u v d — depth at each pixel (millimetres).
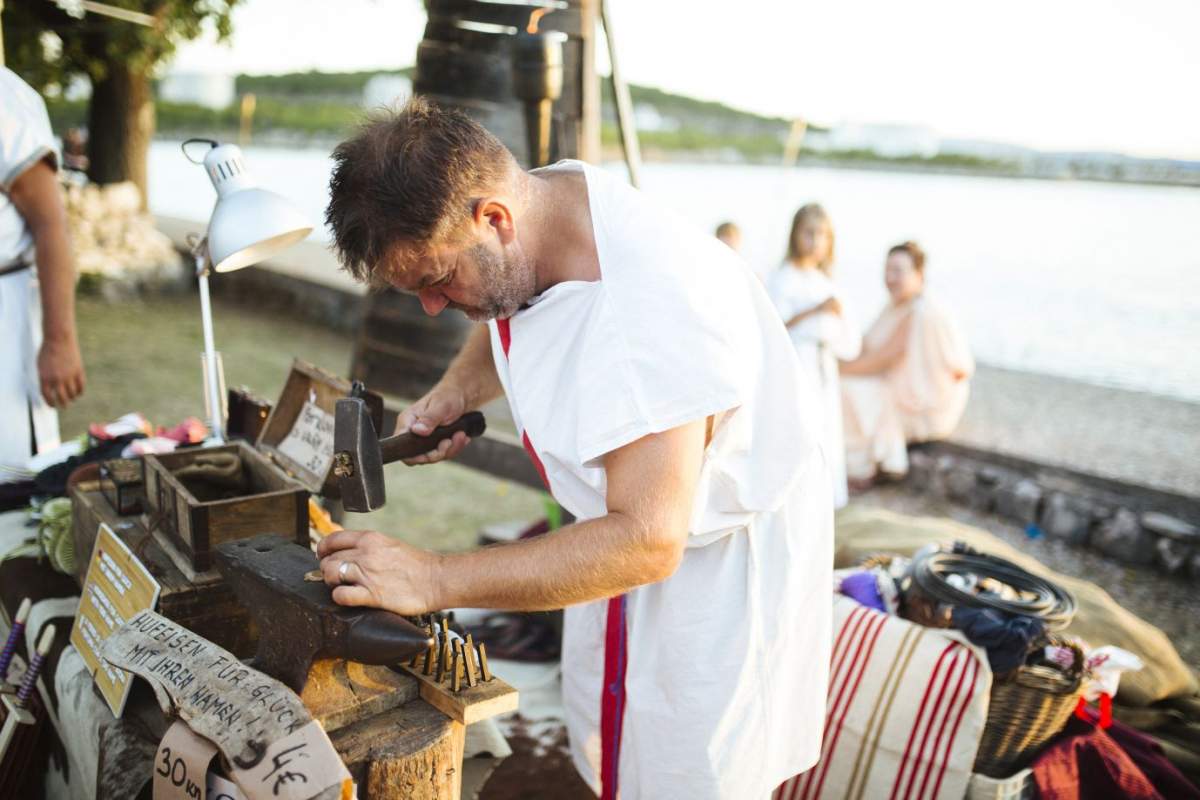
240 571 1336
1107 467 4980
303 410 2041
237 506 1534
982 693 1980
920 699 2033
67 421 5379
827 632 1629
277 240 1810
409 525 4340
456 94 3441
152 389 6145
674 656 1521
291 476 1846
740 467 1457
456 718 1294
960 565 2311
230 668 1249
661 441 1196
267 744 1118
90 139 9859
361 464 1320
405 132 1138
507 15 3330
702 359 1202
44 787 1904
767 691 1529
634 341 1205
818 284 4512
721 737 1497
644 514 1184
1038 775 2025
